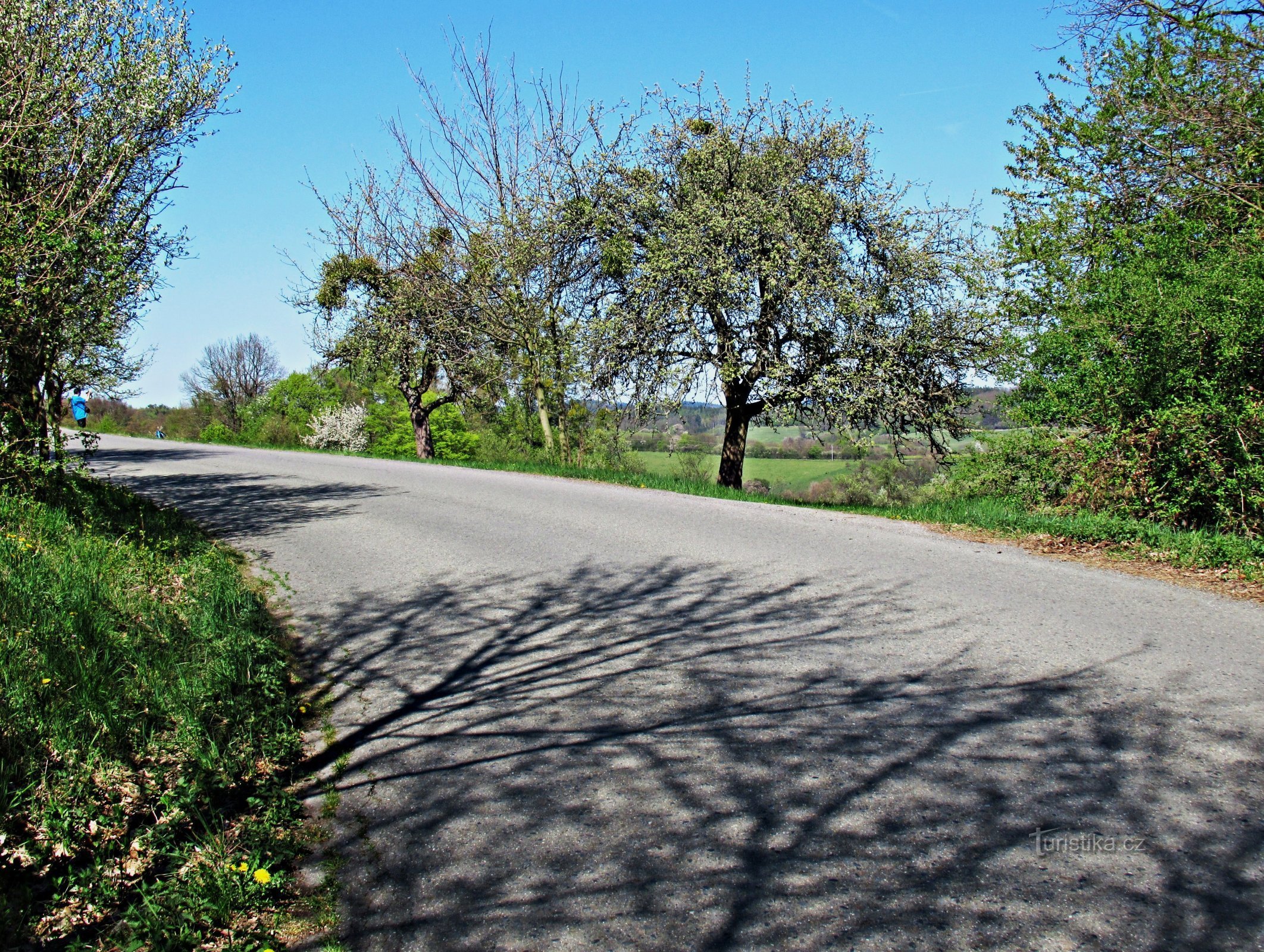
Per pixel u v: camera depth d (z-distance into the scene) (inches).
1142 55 499.8
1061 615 231.1
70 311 336.2
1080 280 466.3
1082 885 109.7
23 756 141.8
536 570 315.6
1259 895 105.7
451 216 836.6
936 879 112.7
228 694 179.3
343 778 155.0
